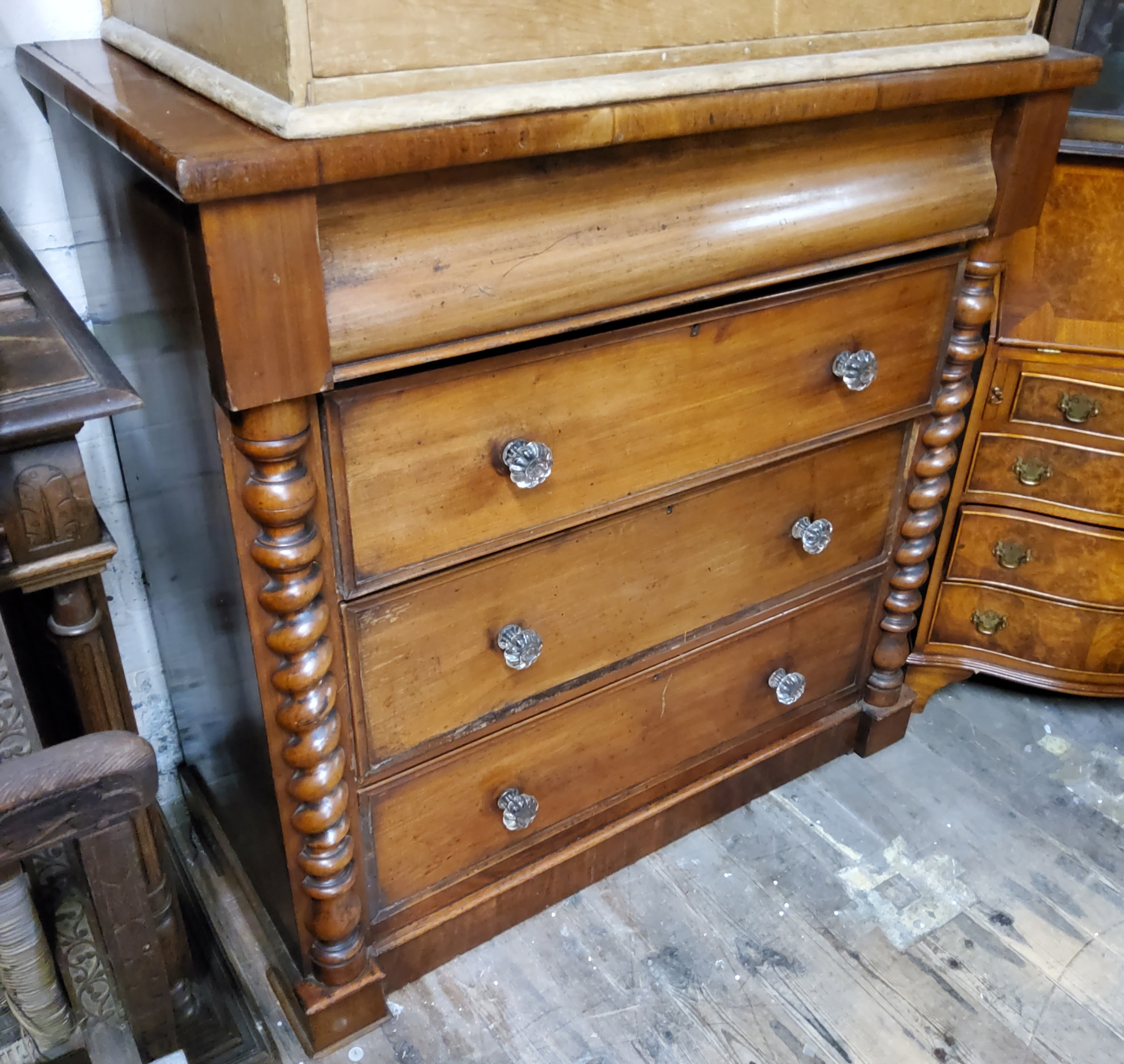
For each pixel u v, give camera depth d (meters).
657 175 0.92
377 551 0.94
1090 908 1.36
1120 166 1.35
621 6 0.81
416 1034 1.19
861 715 1.57
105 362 0.81
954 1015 1.22
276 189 0.69
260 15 0.71
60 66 0.96
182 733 1.44
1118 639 1.55
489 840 1.21
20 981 0.74
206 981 1.19
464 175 0.81
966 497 1.50
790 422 1.18
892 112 1.05
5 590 0.82
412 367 0.88
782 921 1.33
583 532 1.08
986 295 1.26
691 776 1.40
